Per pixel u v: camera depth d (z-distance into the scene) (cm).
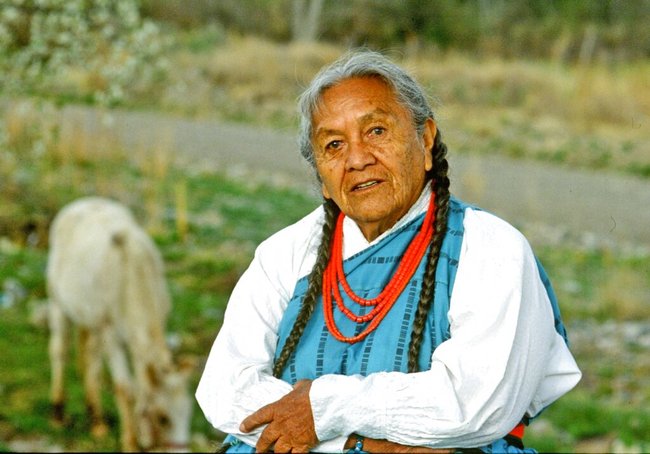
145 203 1396
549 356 266
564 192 1764
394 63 272
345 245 279
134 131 1955
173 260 1197
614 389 913
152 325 736
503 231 263
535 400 271
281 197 1588
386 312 265
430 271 261
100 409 784
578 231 1521
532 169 1944
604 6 3281
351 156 264
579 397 864
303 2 3136
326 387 254
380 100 265
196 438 724
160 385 668
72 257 791
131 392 746
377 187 265
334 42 3078
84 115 1781
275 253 290
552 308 272
